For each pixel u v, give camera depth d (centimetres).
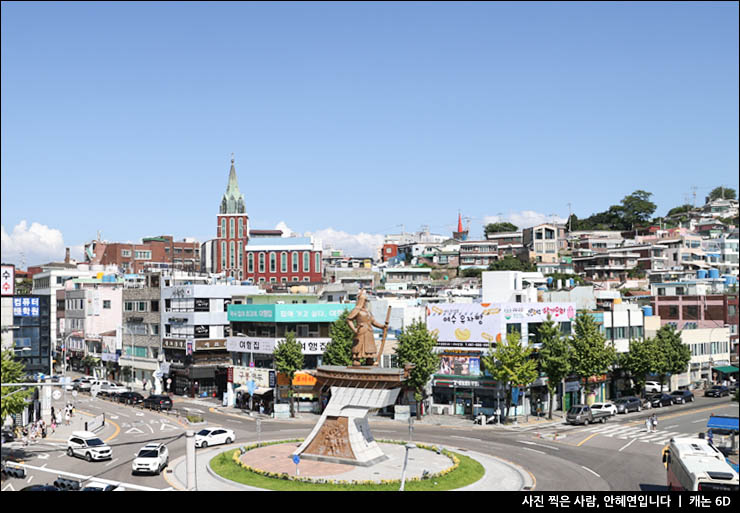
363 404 5309
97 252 19675
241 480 4856
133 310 11544
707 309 11756
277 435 7031
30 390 5803
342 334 8306
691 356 10806
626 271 17662
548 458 5866
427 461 5450
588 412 7756
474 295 11144
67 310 13775
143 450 5456
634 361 9206
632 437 6900
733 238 19062
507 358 7562
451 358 8388
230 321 9719
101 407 9150
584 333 8325
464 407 8350
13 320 7694
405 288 15450
